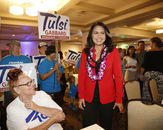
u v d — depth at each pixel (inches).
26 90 39.6
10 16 183.9
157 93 90.8
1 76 69.3
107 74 52.4
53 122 42.6
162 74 89.7
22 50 422.6
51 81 83.2
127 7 165.8
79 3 141.7
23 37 363.3
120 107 52.8
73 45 476.4
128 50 150.6
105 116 55.1
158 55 90.3
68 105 139.9
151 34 363.3
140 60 140.8
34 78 76.2
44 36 84.3
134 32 323.9
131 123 51.4
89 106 56.2
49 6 142.2
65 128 96.1
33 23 210.5
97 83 53.4
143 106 48.4
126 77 148.8
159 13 166.2
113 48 53.7
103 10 166.9
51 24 86.9
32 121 42.2
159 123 45.6
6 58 89.4
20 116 38.8
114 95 55.9
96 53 55.8
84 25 252.2
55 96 86.0
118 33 293.3
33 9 140.9
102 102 53.1
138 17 182.9
